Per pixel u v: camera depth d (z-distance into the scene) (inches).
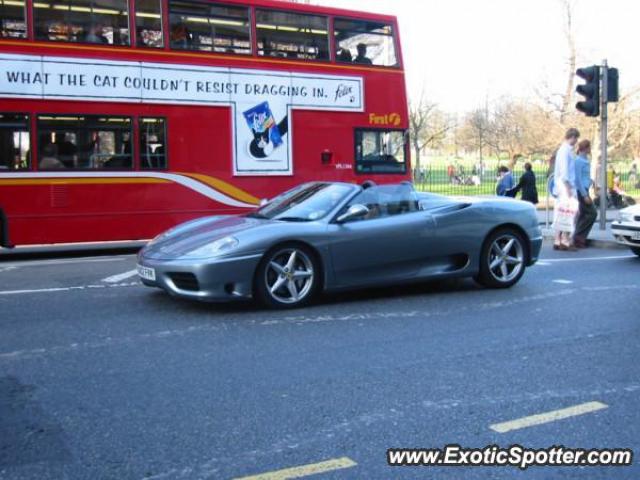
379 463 142.8
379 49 569.0
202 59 501.7
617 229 470.3
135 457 144.4
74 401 177.6
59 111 460.4
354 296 319.3
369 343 236.7
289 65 530.9
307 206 307.9
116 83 476.4
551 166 879.7
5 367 206.2
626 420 167.2
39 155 457.1
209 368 206.4
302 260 288.7
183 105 497.7
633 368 209.9
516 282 348.2
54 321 264.5
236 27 513.7
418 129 1576.0
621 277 381.7
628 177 1242.0
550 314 285.6
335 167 549.6
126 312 280.4
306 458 144.7
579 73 585.9
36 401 177.5
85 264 431.8
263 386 190.2
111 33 475.5
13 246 452.4
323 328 256.8
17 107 450.0
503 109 1573.6
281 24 529.0
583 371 206.5
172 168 496.4
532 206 350.3
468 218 324.8
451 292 331.9
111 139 477.7
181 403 176.6
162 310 283.9
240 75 514.3
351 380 196.1
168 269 271.7
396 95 574.2
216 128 508.7
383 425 162.7
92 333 246.7
